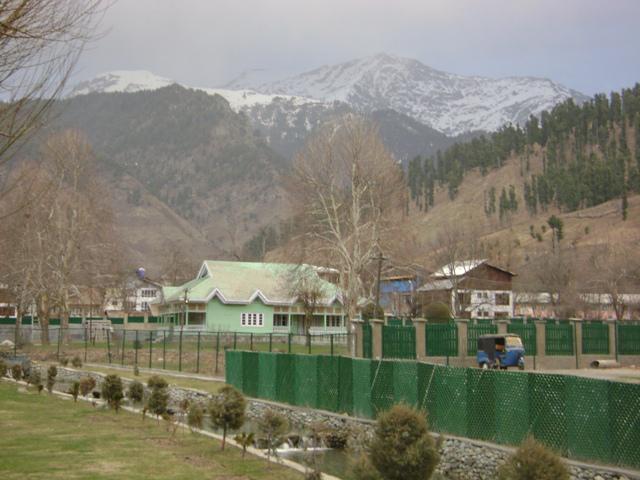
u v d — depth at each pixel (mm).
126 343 58656
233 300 67062
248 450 17984
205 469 15391
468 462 17438
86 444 18328
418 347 37188
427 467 12133
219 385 33812
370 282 67938
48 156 58250
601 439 14875
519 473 10641
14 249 61281
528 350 40219
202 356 49219
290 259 56531
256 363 30125
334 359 24125
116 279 67438
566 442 15625
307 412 24453
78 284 65312
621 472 14070
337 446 21453
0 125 11289
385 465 12172
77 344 64188
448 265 80688
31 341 66625
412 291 76250
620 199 188625
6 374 41812
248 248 167500
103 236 64375
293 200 57844
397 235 56531
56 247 60969
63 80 11750
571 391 15602
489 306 89625
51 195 57344
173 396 33000
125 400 29625
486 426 17688
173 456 16828
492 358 35938
